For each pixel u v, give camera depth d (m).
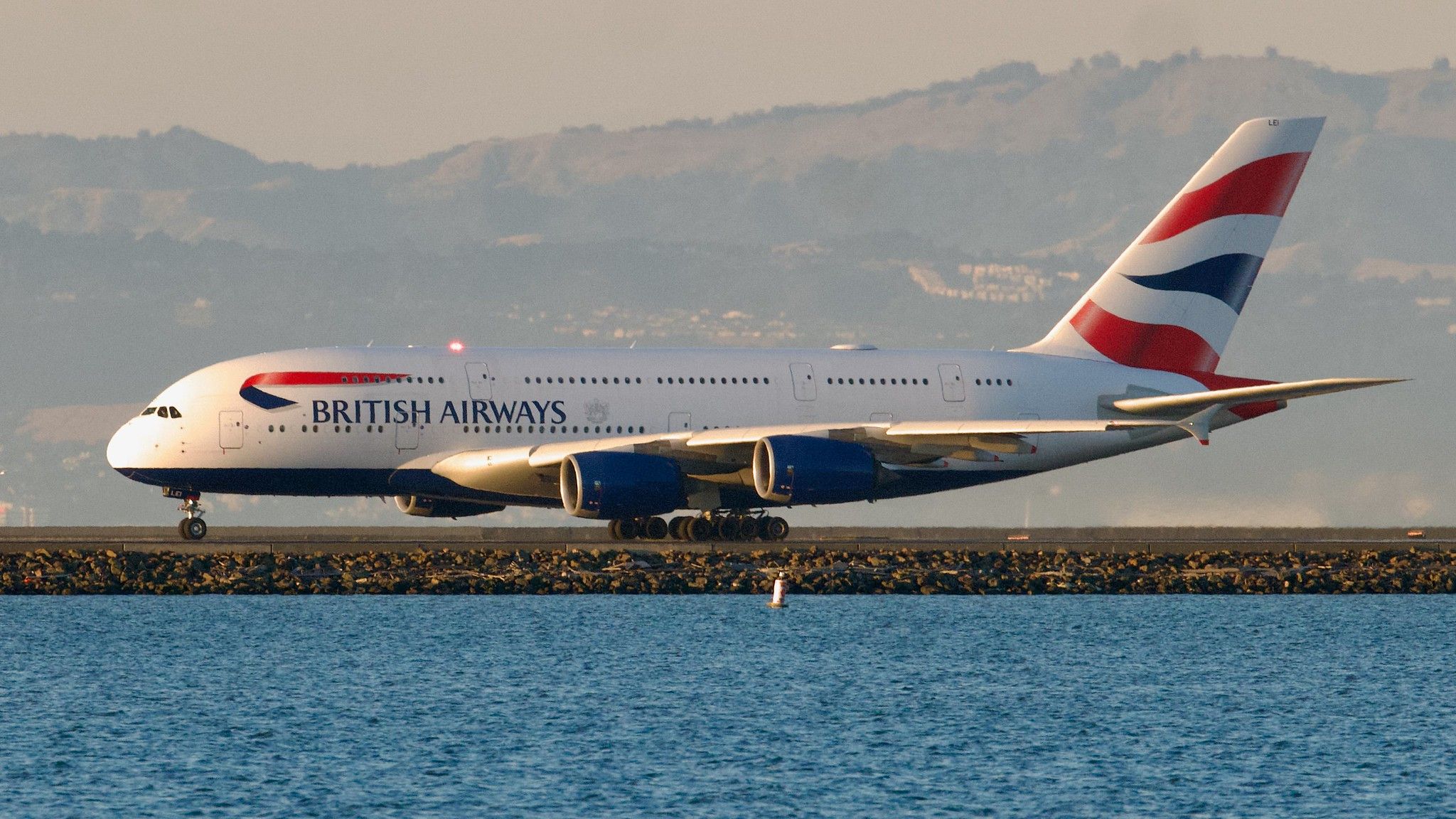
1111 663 164.88
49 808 111.12
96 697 144.75
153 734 130.88
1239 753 127.50
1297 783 119.12
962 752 127.31
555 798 114.50
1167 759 125.56
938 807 112.94
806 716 139.00
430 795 114.88
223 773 119.81
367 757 124.38
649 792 115.88
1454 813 111.94
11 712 138.38
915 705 144.00
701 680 153.88
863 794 115.75
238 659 162.75
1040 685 153.50
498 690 148.25
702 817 110.44
